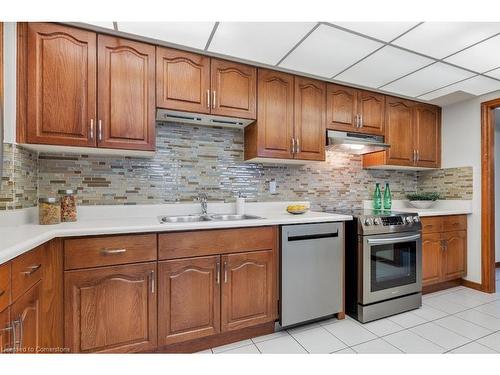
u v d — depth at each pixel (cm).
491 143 284
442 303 255
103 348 147
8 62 150
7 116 150
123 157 212
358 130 264
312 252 207
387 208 303
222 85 206
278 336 194
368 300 218
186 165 232
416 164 302
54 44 160
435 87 262
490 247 283
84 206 197
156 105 185
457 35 173
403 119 293
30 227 149
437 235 280
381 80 246
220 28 166
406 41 180
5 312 93
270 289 193
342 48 190
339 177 302
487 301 260
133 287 155
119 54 175
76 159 198
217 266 176
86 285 145
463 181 303
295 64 215
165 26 164
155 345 159
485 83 252
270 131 225
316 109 244
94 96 169
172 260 164
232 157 250
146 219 198
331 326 210
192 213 229
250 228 187
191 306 169
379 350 175
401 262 238
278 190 270
